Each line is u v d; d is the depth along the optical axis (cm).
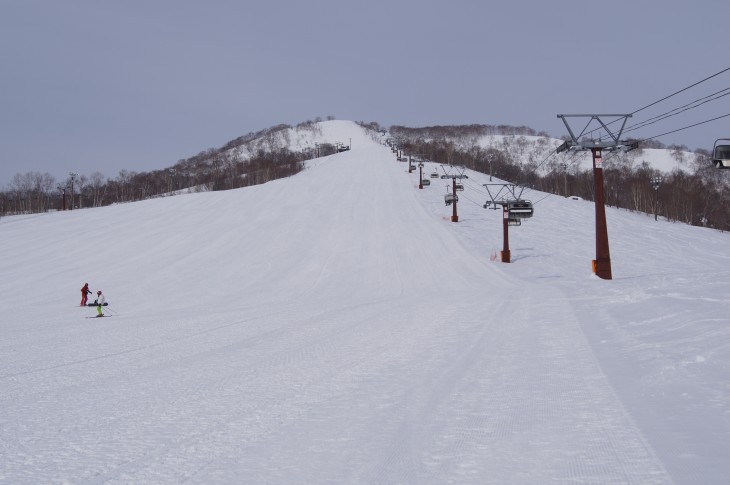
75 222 8275
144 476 610
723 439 616
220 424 802
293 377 1113
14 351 1698
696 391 802
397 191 9681
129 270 5253
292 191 9838
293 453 665
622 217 9006
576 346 1259
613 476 543
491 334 1542
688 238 7344
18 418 885
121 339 1898
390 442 691
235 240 6431
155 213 8650
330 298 3606
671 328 1305
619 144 3447
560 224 7838
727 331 1152
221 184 18700
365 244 5988
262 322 2205
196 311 2989
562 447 636
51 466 654
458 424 752
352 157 16212
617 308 1806
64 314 3134
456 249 5634
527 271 4891
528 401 841
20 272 5312
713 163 2325
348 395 944
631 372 960
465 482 555
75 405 963
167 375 1205
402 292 3897
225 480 589
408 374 1089
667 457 578
